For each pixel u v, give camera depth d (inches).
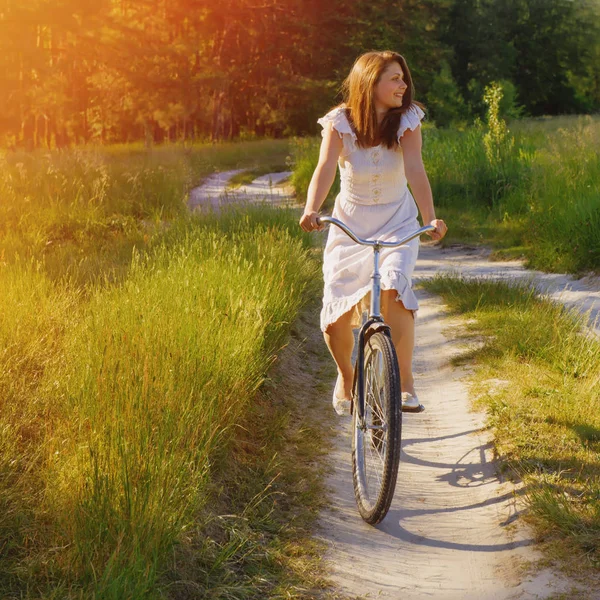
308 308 294.2
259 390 195.2
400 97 152.5
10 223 382.3
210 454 148.3
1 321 184.4
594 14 3041.3
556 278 352.5
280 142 1589.6
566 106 3090.6
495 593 121.8
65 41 1692.9
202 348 170.7
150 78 1740.9
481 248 450.9
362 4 2018.9
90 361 156.3
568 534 131.7
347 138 154.6
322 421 193.5
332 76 2037.4
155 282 210.7
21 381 160.2
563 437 169.0
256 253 283.0
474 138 642.8
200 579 120.3
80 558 111.3
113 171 551.8
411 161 154.3
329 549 134.7
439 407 202.5
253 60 2021.4
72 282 252.7
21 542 116.8
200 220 386.3
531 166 563.5
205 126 2250.2
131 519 117.2
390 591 124.1
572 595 116.9
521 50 3006.9
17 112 1526.8
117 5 1854.1
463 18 2726.4
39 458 136.9
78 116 1852.9
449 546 137.3
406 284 148.8
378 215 157.2
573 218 381.1
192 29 2063.2
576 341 227.5
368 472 148.3
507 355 227.0
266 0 1995.6
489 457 166.9
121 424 135.4
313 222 149.9
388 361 135.1
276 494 152.0
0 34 1434.5
